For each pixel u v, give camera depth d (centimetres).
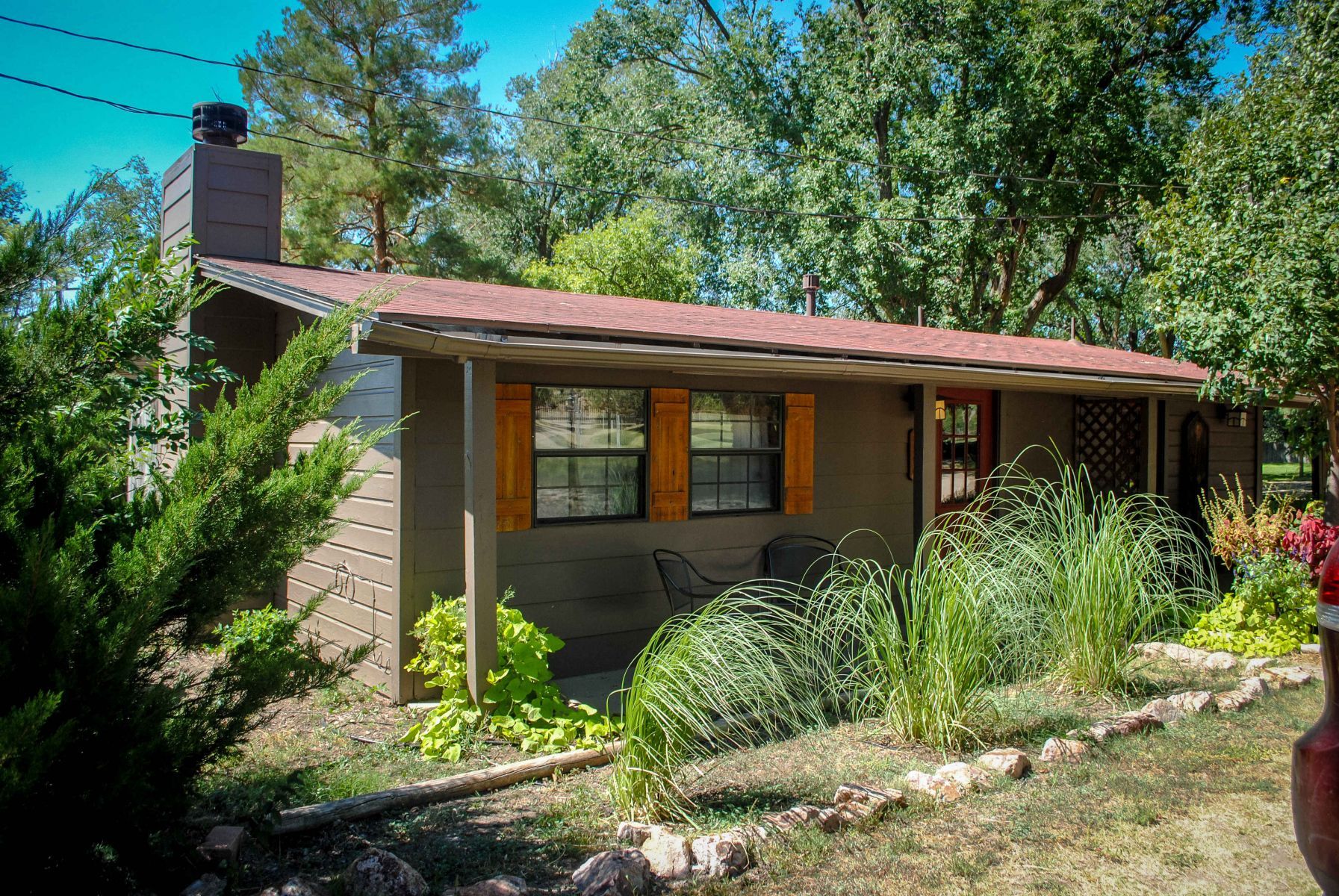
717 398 734
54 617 243
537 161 3136
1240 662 623
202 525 282
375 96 2075
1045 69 1994
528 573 625
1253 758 433
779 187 2214
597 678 639
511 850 340
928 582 496
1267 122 809
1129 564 551
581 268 2338
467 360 497
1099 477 1070
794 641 487
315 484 310
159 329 358
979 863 326
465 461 511
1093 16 1952
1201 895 306
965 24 2033
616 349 519
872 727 490
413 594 584
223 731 296
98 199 304
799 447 780
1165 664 624
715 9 2625
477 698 501
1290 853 335
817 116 2200
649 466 684
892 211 2045
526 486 622
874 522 848
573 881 309
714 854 323
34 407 295
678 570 699
